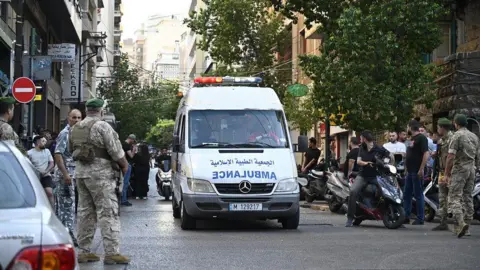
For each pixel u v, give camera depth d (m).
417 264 10.35
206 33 47.38
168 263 10.52
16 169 5.59
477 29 27.16
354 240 13.31
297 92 34.47
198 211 14.78
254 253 11.55
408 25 23.14
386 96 22.73
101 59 75.12
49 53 38.72
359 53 22.73
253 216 14.84
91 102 10.16
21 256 4.52
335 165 25.20
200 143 15.63
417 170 16.52
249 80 18.53
